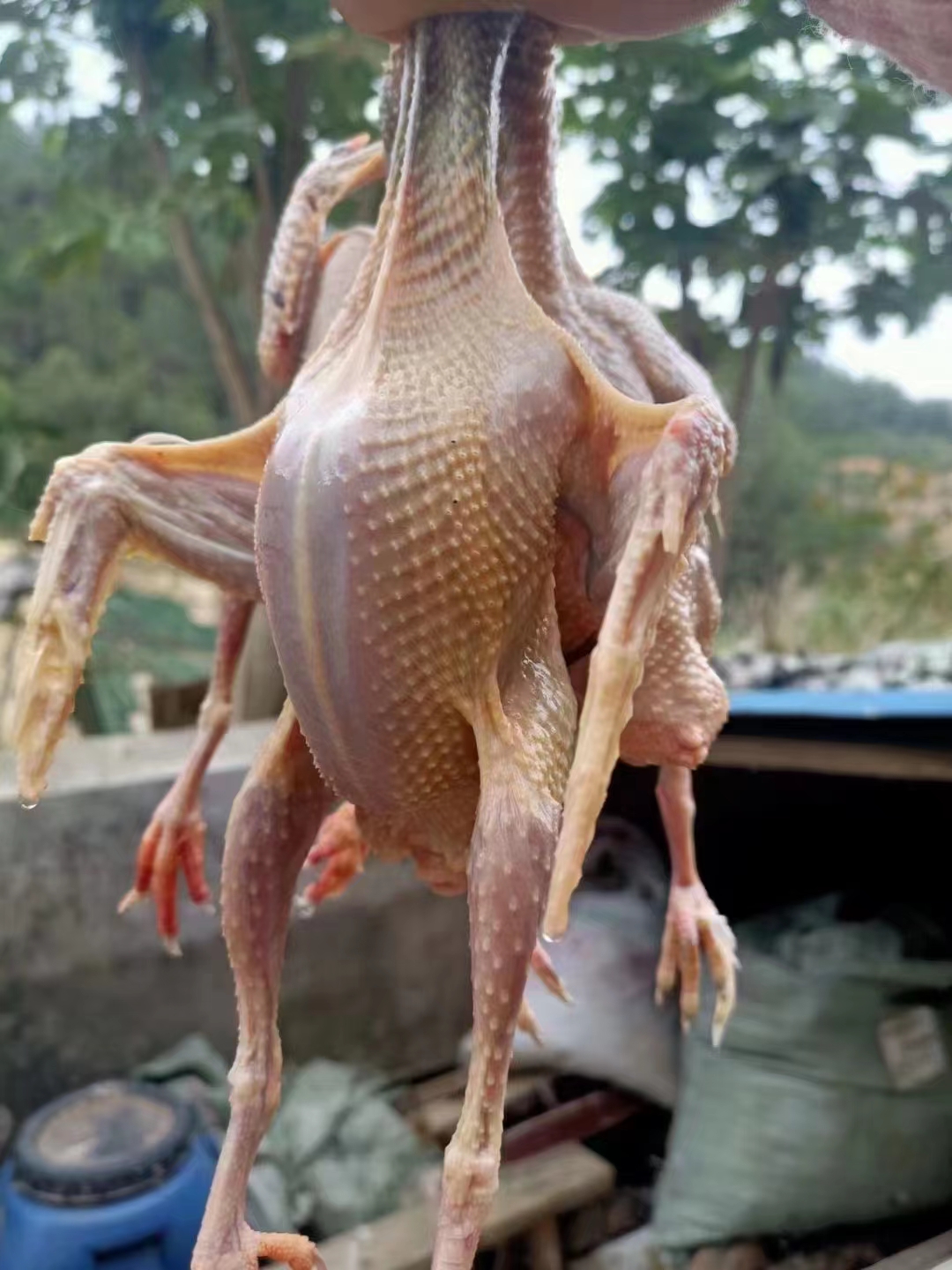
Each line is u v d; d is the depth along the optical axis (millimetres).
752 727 572
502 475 198
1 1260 490
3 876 591
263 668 738
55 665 219
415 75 208
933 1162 501
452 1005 743
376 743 207
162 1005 651
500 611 203
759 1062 526
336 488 191
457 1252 198
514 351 204
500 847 197
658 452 184
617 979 624
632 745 232
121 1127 529
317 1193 578
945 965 528
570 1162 576
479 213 206
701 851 715
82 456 231
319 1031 694
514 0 201
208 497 238
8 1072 606
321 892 325
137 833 625
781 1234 501
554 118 224
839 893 627
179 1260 497
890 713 540
